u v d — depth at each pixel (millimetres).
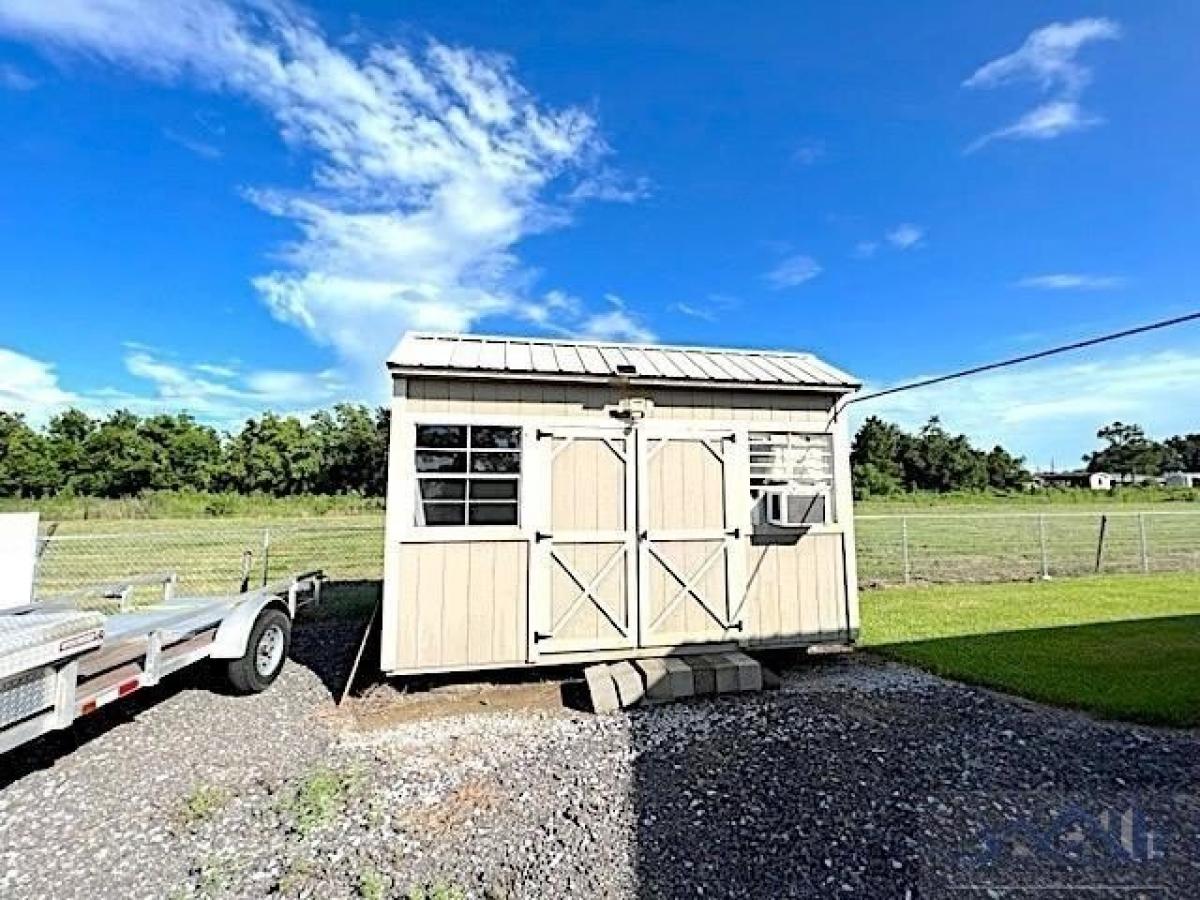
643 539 5879
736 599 6059
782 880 2646
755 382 6215
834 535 6477
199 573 12438
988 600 9422
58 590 10320
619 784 3600
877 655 6527
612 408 5961
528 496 5676
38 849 2996
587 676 5250
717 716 4781
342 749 4246
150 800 3498
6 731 3117
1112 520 25531
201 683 5816
